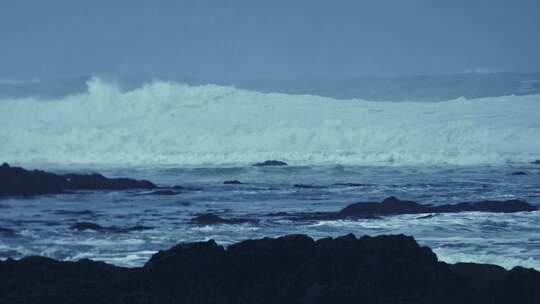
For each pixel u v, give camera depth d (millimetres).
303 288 68562
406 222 128375
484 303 69562
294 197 169375
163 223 130625
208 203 159875
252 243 73188
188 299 67125
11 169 181250
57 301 65000
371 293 67625
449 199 161375
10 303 64500
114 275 73188
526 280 70500
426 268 71250
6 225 129250
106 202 163000
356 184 191375
